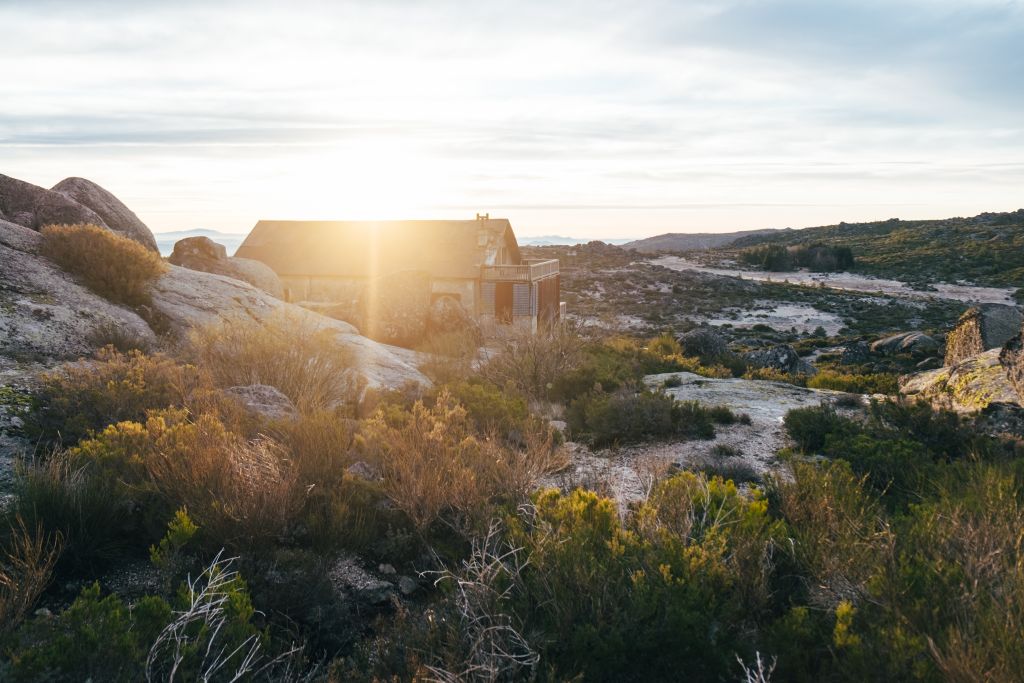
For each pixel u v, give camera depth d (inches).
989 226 5502.0
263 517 174.2
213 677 120.3
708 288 3051.2
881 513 197.2
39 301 392.5
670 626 130.8
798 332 2031.3
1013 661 108.3
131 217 695.7
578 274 3499.0
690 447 319.0
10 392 283.4
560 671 129.9
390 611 164.7
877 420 343.3
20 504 168.9
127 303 463.5
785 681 126.2
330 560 175.5
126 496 179.5
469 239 1461.6
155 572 165.0
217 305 549.6
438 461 217.8
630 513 197.5
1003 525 163.6
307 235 1583.4
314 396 321.4
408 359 593.6
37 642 119.4
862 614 135.9
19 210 559.8
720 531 170.6
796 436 337.7
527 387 462.9
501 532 183.0
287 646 143.7
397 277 796.6
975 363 450.9
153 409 253.4
